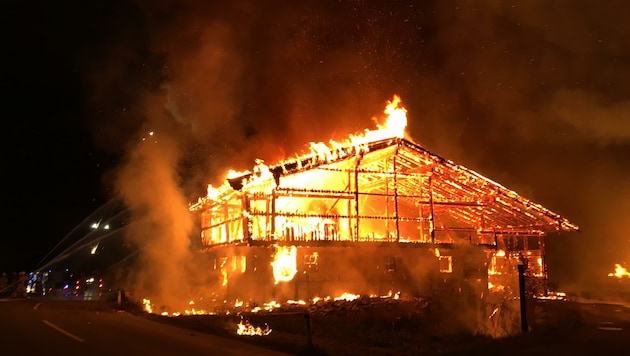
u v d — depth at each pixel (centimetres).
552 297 2977
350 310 1947
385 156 2619
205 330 1526
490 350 1296
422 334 1742
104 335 1377
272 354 1141
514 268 3092
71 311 2061
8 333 1382
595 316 1959
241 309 2141
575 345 1311
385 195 2572
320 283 2366
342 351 1238
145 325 1630
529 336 1423
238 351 1173
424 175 2725
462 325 2009
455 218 3050
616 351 1227
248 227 2262
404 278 2542
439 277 2627
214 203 2872
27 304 2430
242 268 2369
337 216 2420
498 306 2141
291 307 2100
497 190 2805
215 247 2711
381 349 1320
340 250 2434
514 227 3114
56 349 1140
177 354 1113
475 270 2730
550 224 2938
